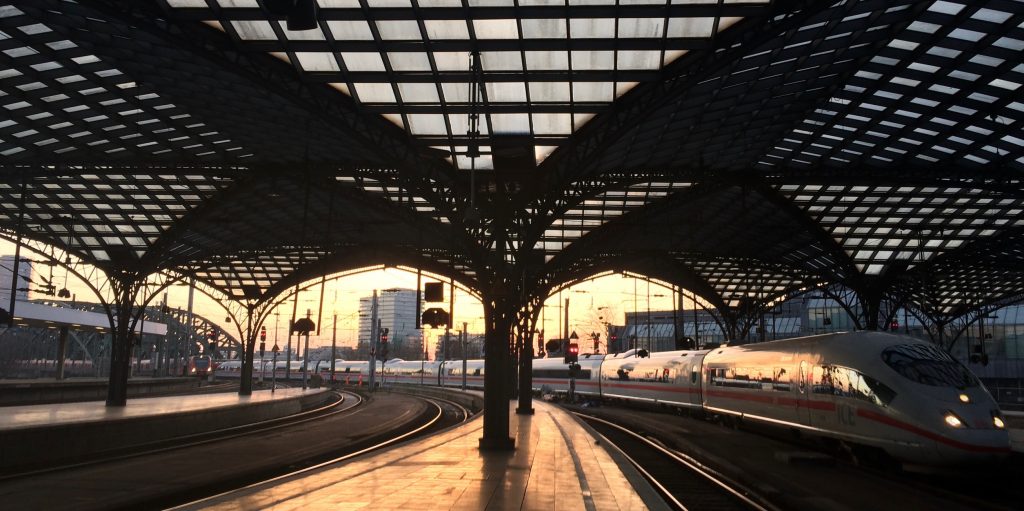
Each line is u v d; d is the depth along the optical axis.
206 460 22.69
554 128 23.52
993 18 22.19
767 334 94.94
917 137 31.19
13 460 21.20
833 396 22.72
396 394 77.88
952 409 18.33
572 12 18.11
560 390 69.38
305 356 68.38
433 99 22.22
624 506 12.38
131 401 42.62
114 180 35.59
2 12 20.59
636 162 32.50
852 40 23.08
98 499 15.28
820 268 52.56
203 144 30.75
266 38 19.55
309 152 30.31
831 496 16.62
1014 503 16.20
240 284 59.53
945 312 74.00
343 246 50.59
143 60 22.62
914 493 17.09
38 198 37.94
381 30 19.08
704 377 39.09
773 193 39.81
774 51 22.09
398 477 15.47
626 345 104.44
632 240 50.88
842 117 29.97
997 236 45.56
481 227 24.00
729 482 18.81
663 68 20.69
